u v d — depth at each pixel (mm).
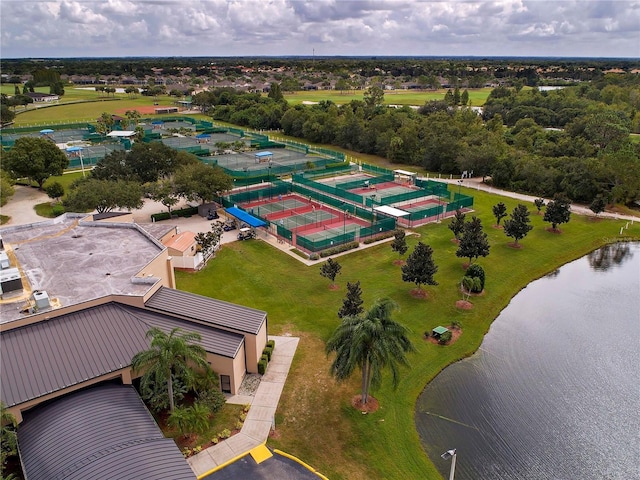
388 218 74188
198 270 59000
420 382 39969
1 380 31453
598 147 107438
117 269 45531
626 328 49094
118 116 177875
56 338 35500
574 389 39812
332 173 109000
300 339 44906
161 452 27844
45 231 55000
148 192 78500
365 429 34344
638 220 79500
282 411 35844
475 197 92250
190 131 156250
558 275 61406
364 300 51875
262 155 120500
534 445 33969
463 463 32219
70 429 29609
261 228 73000
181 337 33375
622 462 32781
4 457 27656
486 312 50938
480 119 145750
